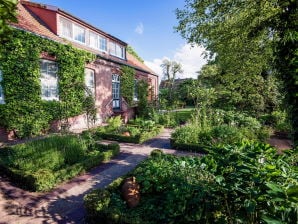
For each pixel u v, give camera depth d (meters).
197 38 8.30
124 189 3.87
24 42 8.44
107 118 13.77
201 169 3.31
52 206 3.92
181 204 3.17
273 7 5.93
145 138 9.73
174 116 15.57
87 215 3.47
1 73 7.96
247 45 8.16
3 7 1.97
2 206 3.83
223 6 6.98
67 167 5.37
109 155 6.71
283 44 4.29
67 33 12.34
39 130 9.20
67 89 10.43
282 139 10.39
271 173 1.98
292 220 1.67
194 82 13.51
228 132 8.56
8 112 8.05
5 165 5.25
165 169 4.08
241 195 2.38
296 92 4.06
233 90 13.97
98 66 13.32
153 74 23.20
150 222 3.13
